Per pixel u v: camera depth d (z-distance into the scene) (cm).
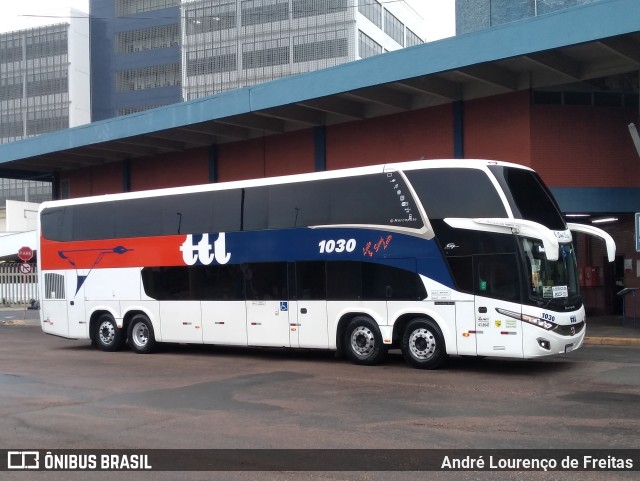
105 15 8731
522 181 1388
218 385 1272
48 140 3044
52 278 2030
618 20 1759
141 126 2706
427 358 1404
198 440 849
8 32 8988
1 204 9644
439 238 1391
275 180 1630
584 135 2170
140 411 1038
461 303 1359
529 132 2147
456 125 2264
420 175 1428
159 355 1805
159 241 1812
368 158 2459
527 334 1291
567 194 2147
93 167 3350
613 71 2050
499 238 1332
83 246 1967
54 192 3525
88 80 8731
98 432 902
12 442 856
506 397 1091
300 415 984
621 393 1105
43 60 8819
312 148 2609
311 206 1565
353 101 2406
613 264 2466
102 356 1802
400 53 2094
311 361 1606
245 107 2417
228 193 1705
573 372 1345
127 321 1883
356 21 7112
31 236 4722
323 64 7231
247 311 1644
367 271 1473
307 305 1550
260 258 1630
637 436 823
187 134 2783
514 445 792
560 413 959
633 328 2058
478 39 1962
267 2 7581
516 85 2162
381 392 1158
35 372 1487
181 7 8125
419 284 1406
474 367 1436
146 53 8400
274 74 7462
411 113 2369
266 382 1295
